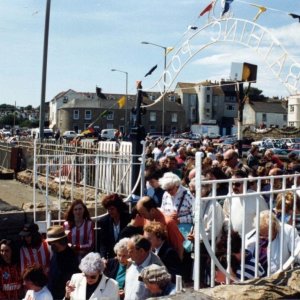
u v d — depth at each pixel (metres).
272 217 4.56
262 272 4.55
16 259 6.11
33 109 147.00
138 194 9.42
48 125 105.56
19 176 15.70
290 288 3.90
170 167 10.48
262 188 7.49
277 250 4.62
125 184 9.92
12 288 6.03
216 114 96.12
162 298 3.68
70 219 6.90
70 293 4.89
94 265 4.68
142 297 4.60
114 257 6.02
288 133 55.31
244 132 59.28
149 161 9.97
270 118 93.94
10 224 8.54
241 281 4.15
